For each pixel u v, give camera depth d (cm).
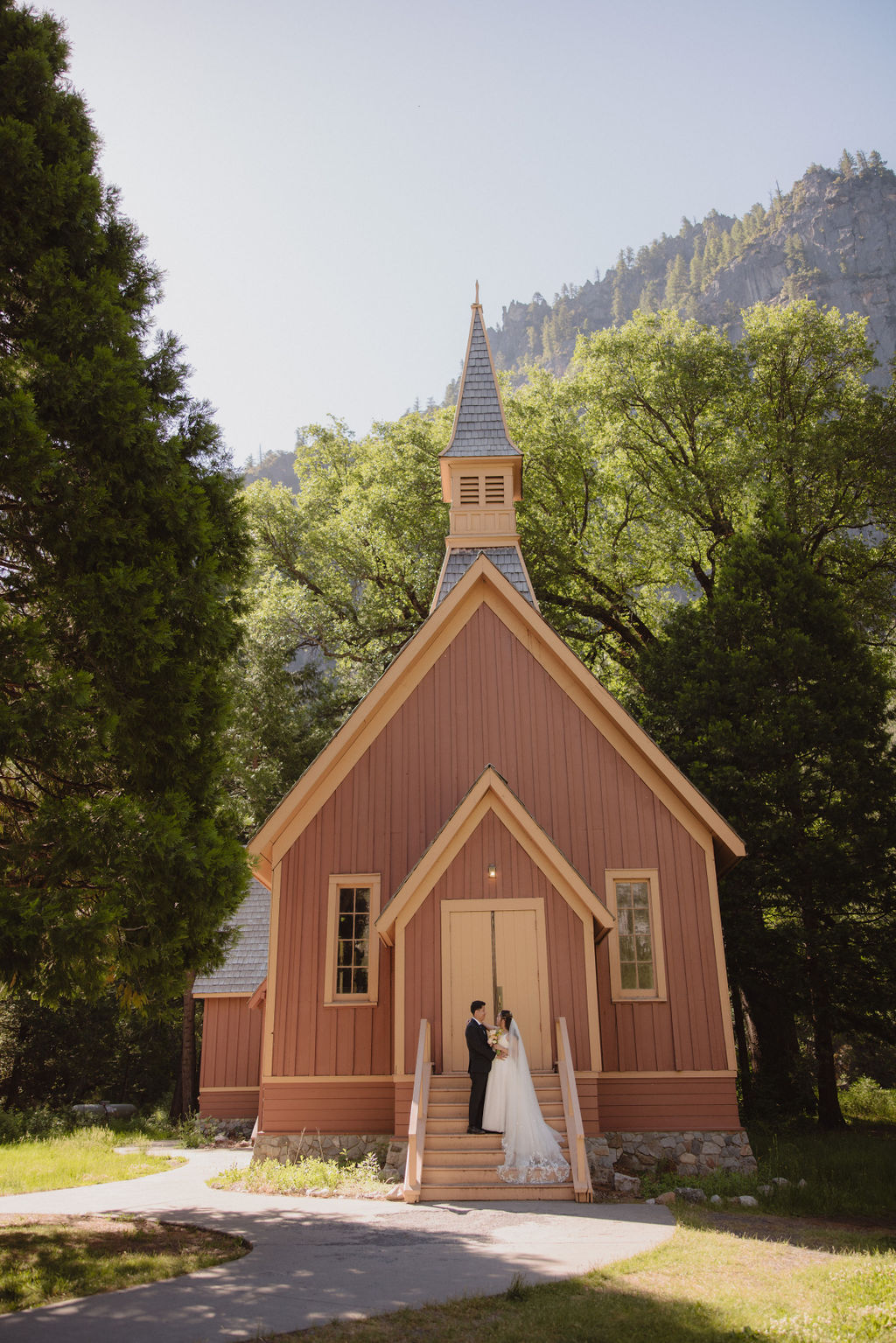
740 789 1930
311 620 3023
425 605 3152
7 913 807
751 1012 2309
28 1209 1041
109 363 1020
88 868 891
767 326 2967
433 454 3084
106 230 1211
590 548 3020
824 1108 1861
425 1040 1304
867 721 1966
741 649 2089
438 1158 1171
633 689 2873
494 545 1942
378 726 1653
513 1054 1205
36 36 1138
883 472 2659
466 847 1420
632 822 1581
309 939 1544
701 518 2905
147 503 1055
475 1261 770
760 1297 674
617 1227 937
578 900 1385
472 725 1647
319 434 3688
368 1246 830
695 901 1536
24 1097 3344
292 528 3186
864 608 2748
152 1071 3591
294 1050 1488
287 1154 1434
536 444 3009
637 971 1517
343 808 1608
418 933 1387
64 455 997
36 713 852
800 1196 1202
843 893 1831
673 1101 1440
